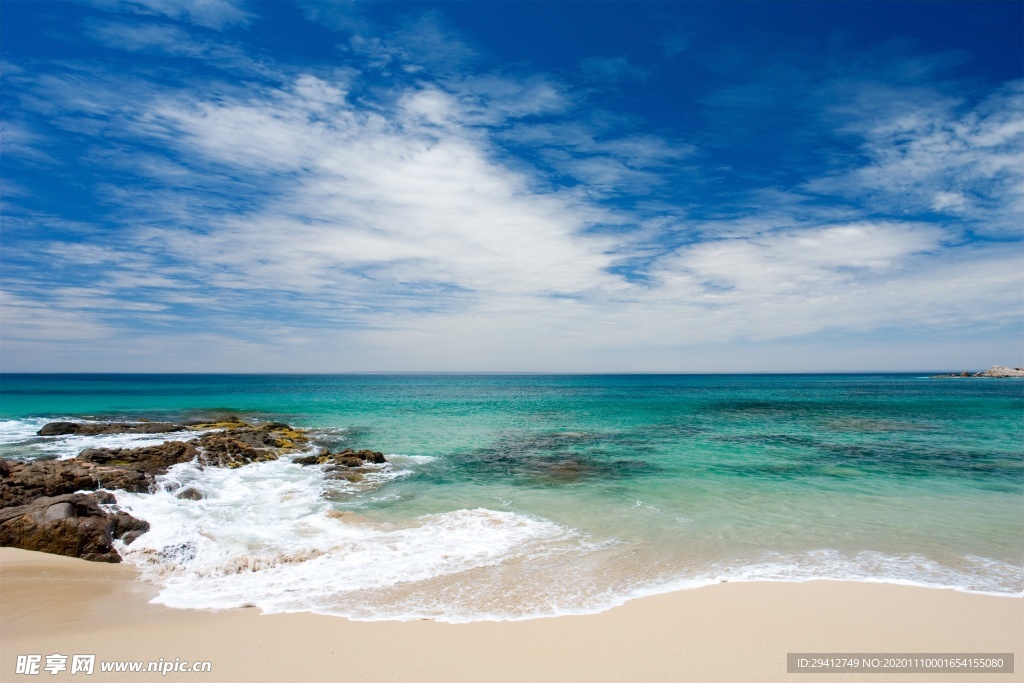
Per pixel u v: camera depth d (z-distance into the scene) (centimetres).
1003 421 3775
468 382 18325
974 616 834
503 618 820
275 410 5072
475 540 1211
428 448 2678
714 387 12094
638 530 1296
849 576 1006
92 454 1961
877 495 1656
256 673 651
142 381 16825
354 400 6800
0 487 1330
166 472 1841
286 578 988
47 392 8431
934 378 19475
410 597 901
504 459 2338
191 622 801
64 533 1066
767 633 771
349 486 1802
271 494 1658
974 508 1497
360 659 687
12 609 834
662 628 786
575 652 710
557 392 9706
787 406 5450
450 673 655
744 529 1305
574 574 1011
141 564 1035
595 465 2184
